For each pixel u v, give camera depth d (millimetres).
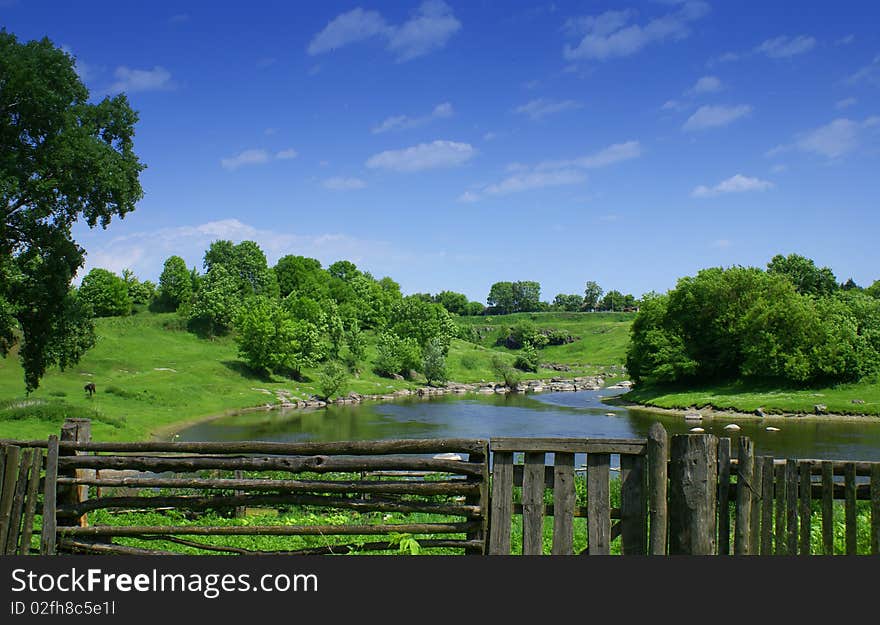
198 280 125000
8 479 8898
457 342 161250
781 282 78875
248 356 91875
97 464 8945
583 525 14523
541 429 55188
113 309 113500
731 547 8828
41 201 32594
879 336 73812
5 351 37906
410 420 62562
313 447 8734
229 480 8891
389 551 11695
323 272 164125
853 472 7973
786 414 62438
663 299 86500
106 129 36031
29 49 33000
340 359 111125
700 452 8047
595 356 161875
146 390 66562
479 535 8594
